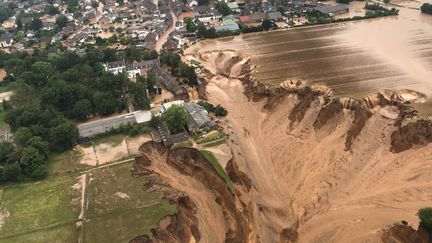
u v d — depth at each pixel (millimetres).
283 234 105875
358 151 130375
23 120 154500
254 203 113562
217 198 106938
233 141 134750
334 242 102500
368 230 104375
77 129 150125
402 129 131125
